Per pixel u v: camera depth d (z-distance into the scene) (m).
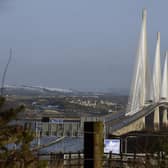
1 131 9.26
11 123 9.41
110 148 51.28
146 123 155.12
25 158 9.53
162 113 166.25
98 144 8.53
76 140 56.97
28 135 9.60
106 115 151.38
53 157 19.77
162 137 21.61
